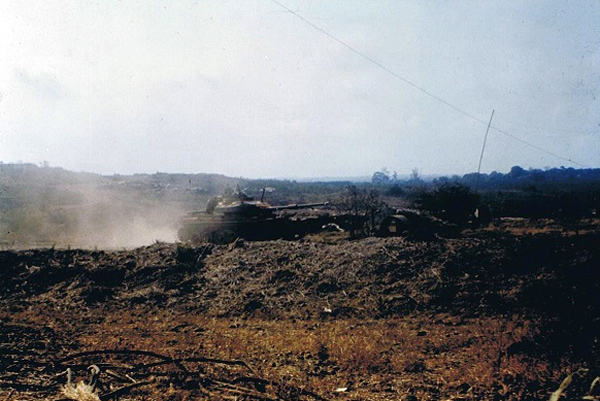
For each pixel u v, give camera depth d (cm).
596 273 1276
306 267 1488
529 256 1403
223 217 2306
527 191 6675
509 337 958
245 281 1448
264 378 752
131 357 859
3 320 1162
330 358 859
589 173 14788
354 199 3328
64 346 939
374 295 1295
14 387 696
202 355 880
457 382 731
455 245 1511
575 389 667
